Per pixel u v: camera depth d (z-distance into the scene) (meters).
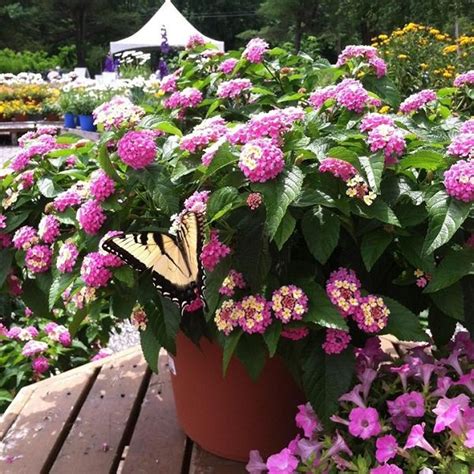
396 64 6.66
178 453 1.75
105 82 10.53
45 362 2.74
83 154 1.86
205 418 1.69
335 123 1.75
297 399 1.62
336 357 1.39
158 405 1.98
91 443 1.82
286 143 1.38
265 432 1.65
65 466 1.72
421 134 1.66
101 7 32.19
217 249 1.36
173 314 1.46
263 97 2.23
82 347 2.87
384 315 1.36
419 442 1.19
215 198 1.35
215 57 2.58
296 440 1.38
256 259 1.36
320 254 1.34
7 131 11.43
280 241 1.30
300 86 2.42
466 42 6.86
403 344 2.21
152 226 1.50
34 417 1.96
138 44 16.77
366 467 1.20
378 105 1.96
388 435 1.25
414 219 1.39
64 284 1.55
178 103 2.16
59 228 1.68
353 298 1.37
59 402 2.04
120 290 1.51
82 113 9.43
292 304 1.33
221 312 1.39
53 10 31.75
